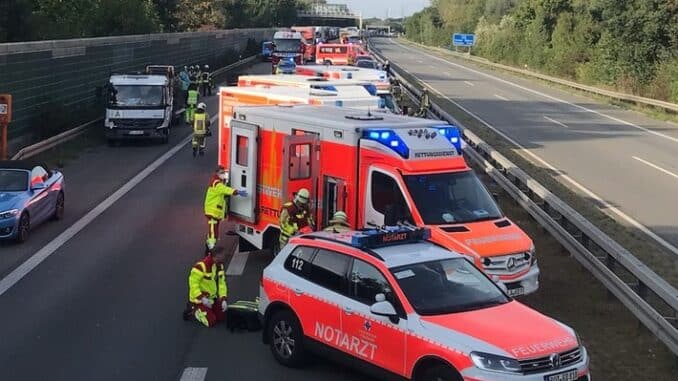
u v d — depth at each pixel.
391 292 8.44
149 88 30.48
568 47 62.31
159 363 9.74
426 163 12.16
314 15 174.12
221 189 14.75
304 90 17.92
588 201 19.55
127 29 51.62
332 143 12.81
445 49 120.38
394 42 167.38
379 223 12.07
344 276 9.00
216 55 71.44
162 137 30.53
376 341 8.45
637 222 17.52
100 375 9.32
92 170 24.80
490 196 12.45
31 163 17.41
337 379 9.30
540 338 7.79
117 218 18.23
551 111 40.59
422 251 9.15
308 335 9.32
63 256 14.95
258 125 14.35
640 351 10.24
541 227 16.58
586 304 12.07
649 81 48.59
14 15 36.84
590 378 9.01
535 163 24.83
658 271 13.75
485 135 30.67
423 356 7.91
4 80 26.36
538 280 13.01
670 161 25.69
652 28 48.81
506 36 82.62
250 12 120.38
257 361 9.87
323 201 13.08
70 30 44.28
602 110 41.97
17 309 11.83
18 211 15.66
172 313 11.76
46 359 9.82
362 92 18.95
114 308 11.94
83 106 34.38
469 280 8.86
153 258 14.86
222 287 11.39
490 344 7.58
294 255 9.76
